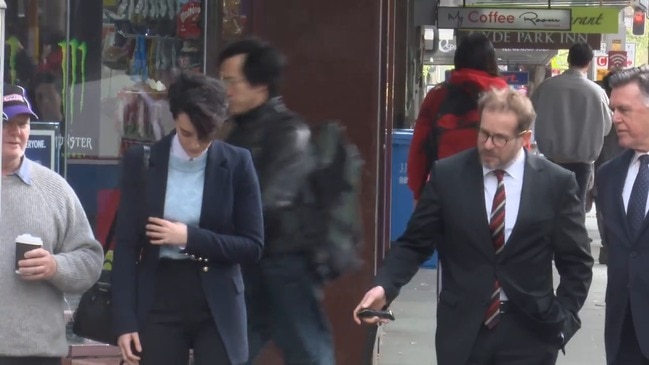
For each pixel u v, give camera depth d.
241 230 20.11
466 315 19.44
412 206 48.06
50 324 19.41
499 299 19.36
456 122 29.77
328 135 21.94
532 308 19.30
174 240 19.36
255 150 21.22
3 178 19.16
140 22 31.17
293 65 28.88
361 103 28.86
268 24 28.92
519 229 19.27
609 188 20.00
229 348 19.86
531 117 19.22
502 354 19.47
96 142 30.92
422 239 20.05
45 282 19.36
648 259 19.39
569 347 36.38
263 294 21.73
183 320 19.83
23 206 19.17
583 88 44.19
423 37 82.38
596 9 69.19
